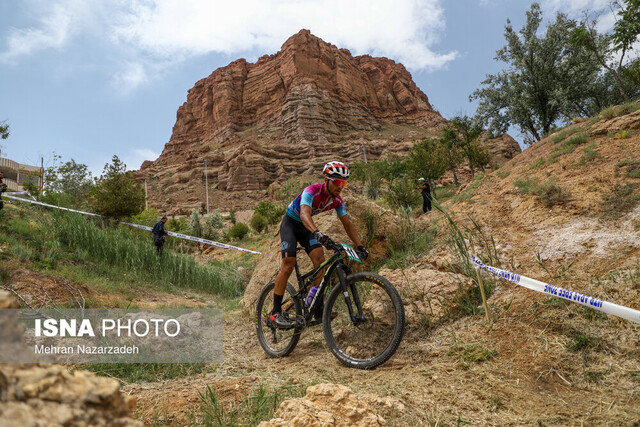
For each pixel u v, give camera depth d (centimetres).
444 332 320
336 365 298
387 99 15188
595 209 470
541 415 202
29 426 50
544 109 2519
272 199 8281
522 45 2550
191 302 766
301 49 13712
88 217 1423
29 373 60
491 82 2758
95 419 61
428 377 252
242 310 532
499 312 327
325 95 12675
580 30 1680
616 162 611
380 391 233
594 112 2481
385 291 323
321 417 175
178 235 1123
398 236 548
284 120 12306
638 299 282
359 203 537
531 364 256
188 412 211
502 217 547
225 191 9744
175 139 14975
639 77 2030
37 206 1381
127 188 1484
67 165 2403
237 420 196
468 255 410
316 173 9794
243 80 14762
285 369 302
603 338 263
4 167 3494
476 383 239
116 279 822
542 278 365
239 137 12650
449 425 192
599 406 207
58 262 784
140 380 279
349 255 304
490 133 2819
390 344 277
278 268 523
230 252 2139
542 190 563
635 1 1323
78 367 289
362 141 10925
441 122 14212
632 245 365
